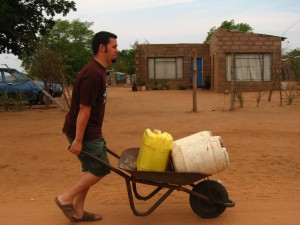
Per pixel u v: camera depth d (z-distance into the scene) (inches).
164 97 992.9
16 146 398.9
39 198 255.8
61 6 741.3
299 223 205.3
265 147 381.1
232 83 644.1
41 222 212.1
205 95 1035.3
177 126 490.9
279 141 403.9
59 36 1946.4
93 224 207.6
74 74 1209.4
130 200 199.3
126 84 2074.3
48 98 734.5
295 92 891.4
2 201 250.5
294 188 267.3
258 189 265.4
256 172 306.5
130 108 718.5
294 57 964.6
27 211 229.5
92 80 191.5
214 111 636.1
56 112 665.0
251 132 444.1
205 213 209.5
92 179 202.7
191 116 578.6
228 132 446.0
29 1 713.0
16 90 764.0
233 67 644.7
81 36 1996.8
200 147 198.1
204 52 1347.2
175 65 1355.8
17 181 297.7
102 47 196.1
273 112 612.1
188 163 195.9
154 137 197.6
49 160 352.8
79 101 197.0
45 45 745.0
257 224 204.2
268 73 1119.6
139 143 405.7
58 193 266.5
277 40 1112.2
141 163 199.5
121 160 208.8
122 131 462.9
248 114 592.1
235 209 225.5
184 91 1239.5
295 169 313.6
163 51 1350.9
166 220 211.5
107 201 245.4
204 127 480.4
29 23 723.4
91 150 200.5
